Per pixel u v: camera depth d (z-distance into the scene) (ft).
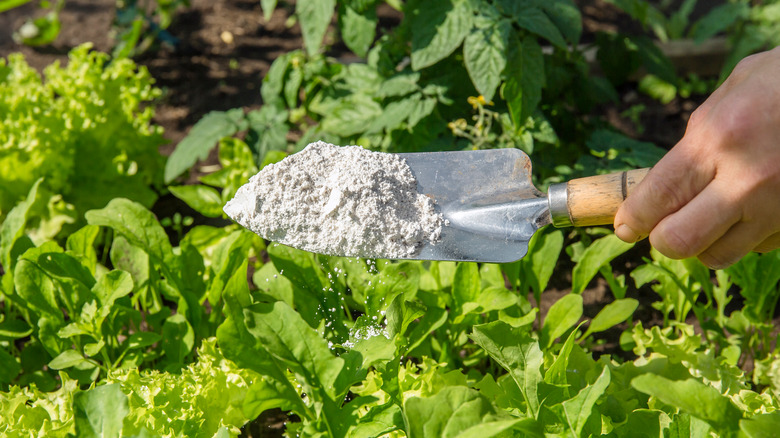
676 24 4.09
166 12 4.22
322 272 2.55
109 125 3.26
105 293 2.45
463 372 2.68
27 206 2.60
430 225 2.28
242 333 2.23
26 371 2.67
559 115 3.22
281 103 3.27
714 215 2.06
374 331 2.36
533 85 2.85
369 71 3.21
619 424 2.22
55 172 3.15
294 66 3.24
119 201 2.56
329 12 2.95
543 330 2.50
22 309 2.64
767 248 2.21
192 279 2.59
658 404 2.30
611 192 2.16
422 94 2.98
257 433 2.56
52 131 3.13
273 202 2.29
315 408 2.16
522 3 2.89
